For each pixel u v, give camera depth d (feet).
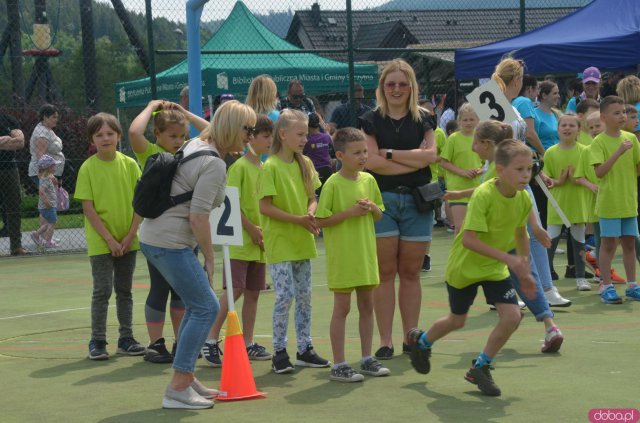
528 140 27.58
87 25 51.11
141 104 51.60
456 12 56.03
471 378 15.74
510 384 16.29
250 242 19.06
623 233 25.29
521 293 19.03
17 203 41.47
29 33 60.80
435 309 24.99
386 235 18.98
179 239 15.29
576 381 16.33
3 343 21.95
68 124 51.13
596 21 40.63
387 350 18.97
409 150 19.13
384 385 16.60
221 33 48.39
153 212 15.28
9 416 15.15
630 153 25.07
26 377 18.06
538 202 28.96
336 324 17.16
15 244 41.57
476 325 22.38
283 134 18.16
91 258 19.66
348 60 44.88
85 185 19.58
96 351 19.57
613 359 18.06
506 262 15.01
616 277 28.43
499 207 15.62
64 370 18.63
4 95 59.72
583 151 26.81
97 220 19.52
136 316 25.36
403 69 19.17
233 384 15.92
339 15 51.90
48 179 42.04
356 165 17.40
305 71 48.16
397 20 52.90
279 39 49.16
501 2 56.13
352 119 44.21
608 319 22.75
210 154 15.23
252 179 19.62
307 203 18.56
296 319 18.58
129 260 20.06
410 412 14.62
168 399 15.39
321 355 19.51
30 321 25.26
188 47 30.40
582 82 40.27
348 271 17.04
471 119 26.94
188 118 19.98
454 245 16.34
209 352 18.81
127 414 15.07
